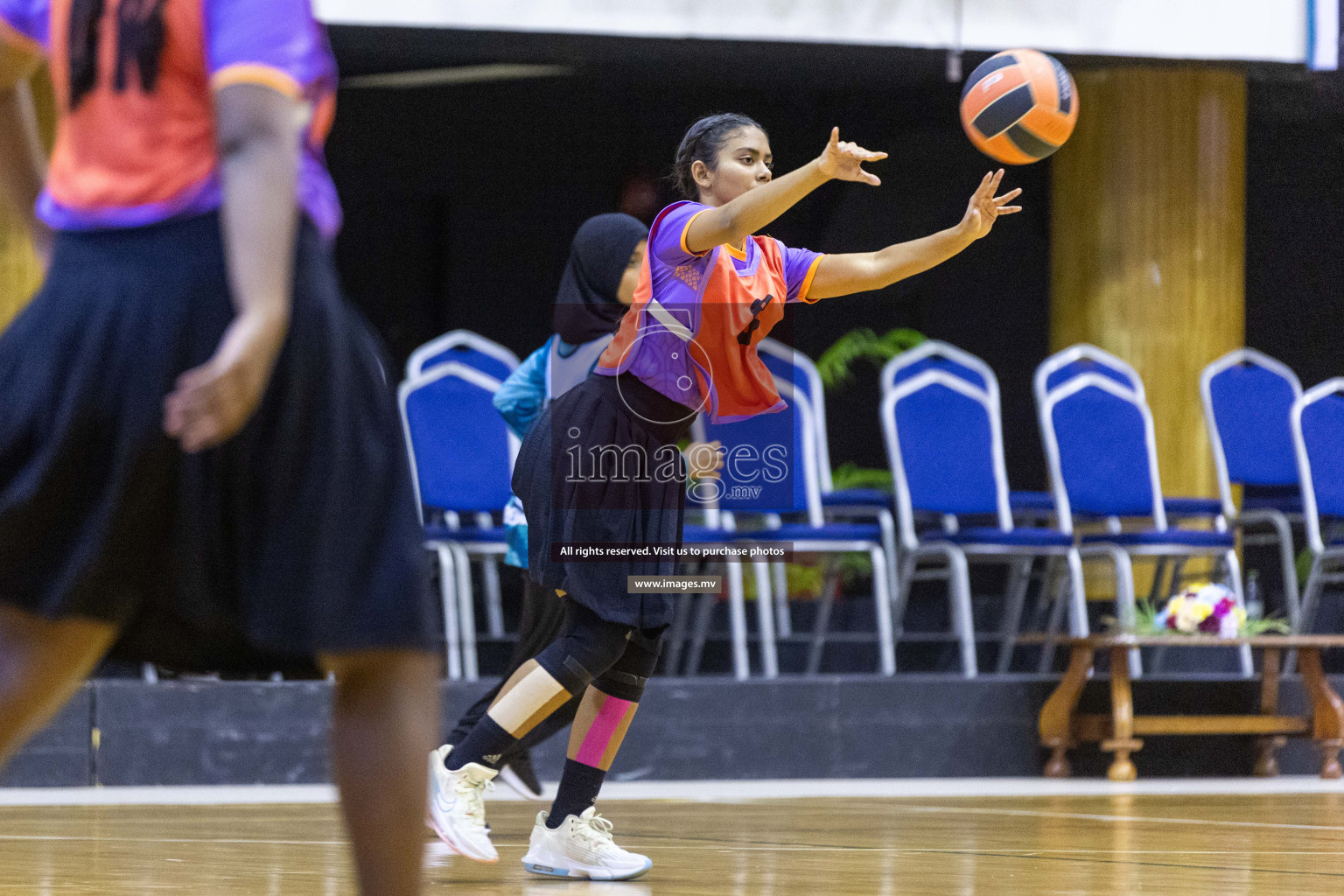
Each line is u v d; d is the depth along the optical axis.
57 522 3.88
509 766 12.11
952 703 17.67
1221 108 24.25
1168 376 23.84
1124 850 10.45
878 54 21.14
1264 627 18.66
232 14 3.90
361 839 4.09
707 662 20.52
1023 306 31.28
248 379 3.62
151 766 16.14
